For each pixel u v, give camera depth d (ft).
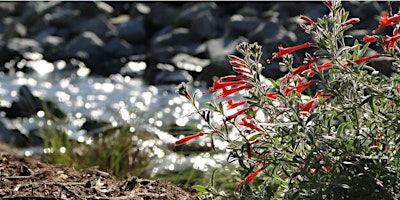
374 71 15.02
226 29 66.18
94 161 28.30
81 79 63.05
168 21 72.08
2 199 18.72
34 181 20.57
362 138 15.28
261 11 70.74
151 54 66.18
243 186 15.65
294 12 68.90
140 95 54.90
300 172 14.73
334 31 14.85
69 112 48.47
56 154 28.86
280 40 60.54
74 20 74.38
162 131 34.96
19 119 44.60
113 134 31.32
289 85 15.72
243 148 15.25
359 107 14.80
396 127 14.93
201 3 72.02
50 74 65.10
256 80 15.14
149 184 20.45
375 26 59.47
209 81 58.70
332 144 14.78
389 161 15.28
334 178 14.66
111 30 71.61
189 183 25.29
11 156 23.99
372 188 14.80
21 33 73.92
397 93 14.93
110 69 65.72
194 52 64.95
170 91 56.59
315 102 15.42
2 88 58.70
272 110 15.34
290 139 15.16
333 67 14.99
